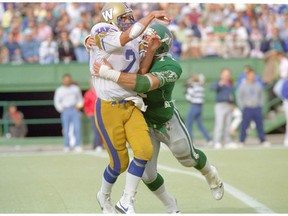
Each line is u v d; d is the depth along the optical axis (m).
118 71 21.73
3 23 68.12
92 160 43.78
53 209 26.34
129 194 21.86
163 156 45.25
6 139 64.06
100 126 22.38
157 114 22.83
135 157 21.86
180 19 70.00
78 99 58.19
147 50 22.28
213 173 24.56
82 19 68.38
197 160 23.91
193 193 29.81
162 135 23.22
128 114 21.92
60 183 33.25
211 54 68.44
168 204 24.14
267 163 41.09
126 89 21.88
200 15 70.31
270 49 69.44
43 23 67.62
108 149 22.50
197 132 67.00
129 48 21.88
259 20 71.88
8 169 39.34
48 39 66.69
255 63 67.88
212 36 69.00
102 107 22.19
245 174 35.94
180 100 67.00
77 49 66.88
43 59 66.44
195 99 59.41
